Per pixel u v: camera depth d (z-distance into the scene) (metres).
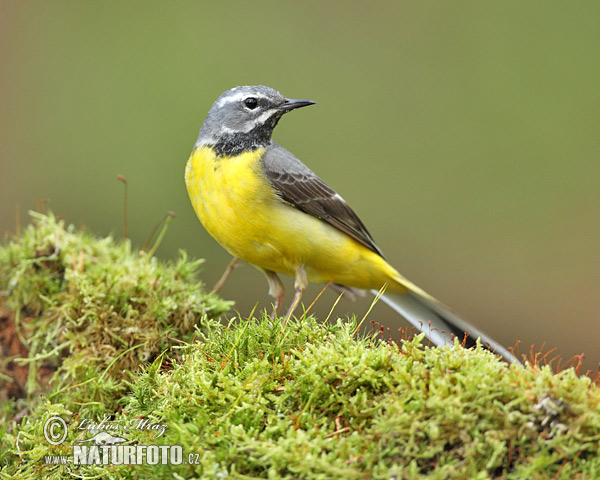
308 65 24.48
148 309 8.99
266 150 10.97
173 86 23.52
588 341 21.19
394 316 19.42
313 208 10.93
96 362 8.61
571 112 23.91
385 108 24.22
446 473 5.21
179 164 22.56
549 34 24.94
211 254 20.81
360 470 5.37
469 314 22.09
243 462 5.61
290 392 6.11
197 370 6.59
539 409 5.38
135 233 21.69
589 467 5.20
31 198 22.28
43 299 9.57
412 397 5.68
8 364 9.46
